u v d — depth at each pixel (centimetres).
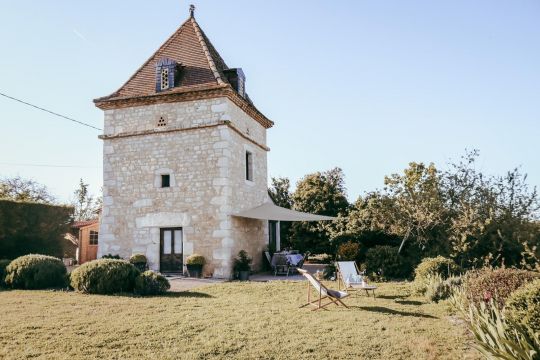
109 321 732
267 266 1775
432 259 1165
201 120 1509
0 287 1155
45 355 551
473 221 1366
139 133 1563
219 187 1461
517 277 714
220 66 1773
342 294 877
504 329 486
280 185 2923
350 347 595
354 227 1659
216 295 1041
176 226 1490
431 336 646
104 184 1577
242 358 552
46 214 1805
